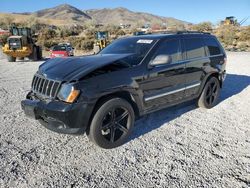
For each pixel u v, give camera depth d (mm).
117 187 3230
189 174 3492
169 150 4172
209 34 6426
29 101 4383
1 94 7863
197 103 6234
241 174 3488
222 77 6629
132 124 4445
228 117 5719
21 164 3738
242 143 4410
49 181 3348
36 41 45750
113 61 4352
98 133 4027
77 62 4453
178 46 5305
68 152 4117
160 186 3244
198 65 5691
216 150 4164
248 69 13141
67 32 59531
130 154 4055
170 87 5098
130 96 4430
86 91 3828
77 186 3250
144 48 4863
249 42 35531
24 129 5012
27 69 14570
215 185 3254
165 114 5898
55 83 4004
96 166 3709
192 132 4883
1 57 25125
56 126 4004
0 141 4461
